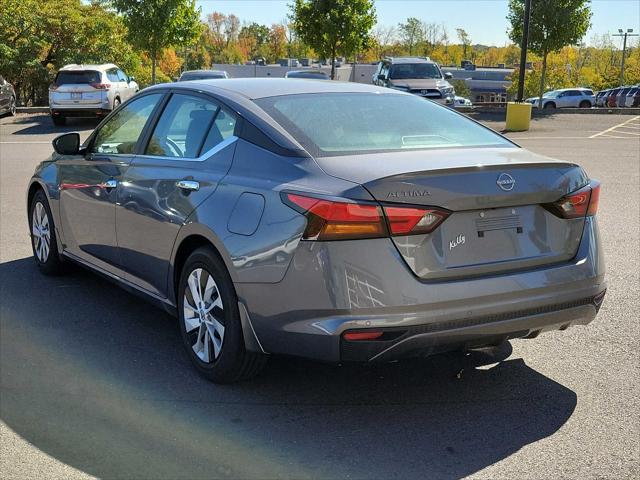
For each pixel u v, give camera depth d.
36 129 22.27
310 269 3.30
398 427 3.51
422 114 4.33
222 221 3.74
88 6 38.75
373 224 3.24
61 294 5.63
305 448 3.29
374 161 3.52
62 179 5.57
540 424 3.54
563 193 3.69
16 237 7.58
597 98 58.72
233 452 3.25
